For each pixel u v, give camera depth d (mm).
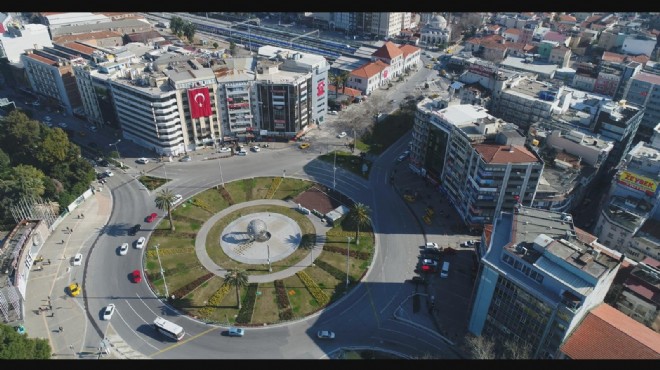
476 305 127625
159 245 166375
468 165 173000
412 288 150625
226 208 186875
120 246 166000
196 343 131750
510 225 130500
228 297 146125
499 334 126812
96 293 146750
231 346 131125
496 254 120938
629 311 130375
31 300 143750
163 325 132500
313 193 196625
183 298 145375
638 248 152250
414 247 167875
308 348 130875
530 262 111688
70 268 156000
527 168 158000
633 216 156625
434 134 192000
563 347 110562
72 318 138250
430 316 140875
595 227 169375
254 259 161250
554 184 171500
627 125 194250
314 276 154375
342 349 130375
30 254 156625
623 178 166875
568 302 104625
